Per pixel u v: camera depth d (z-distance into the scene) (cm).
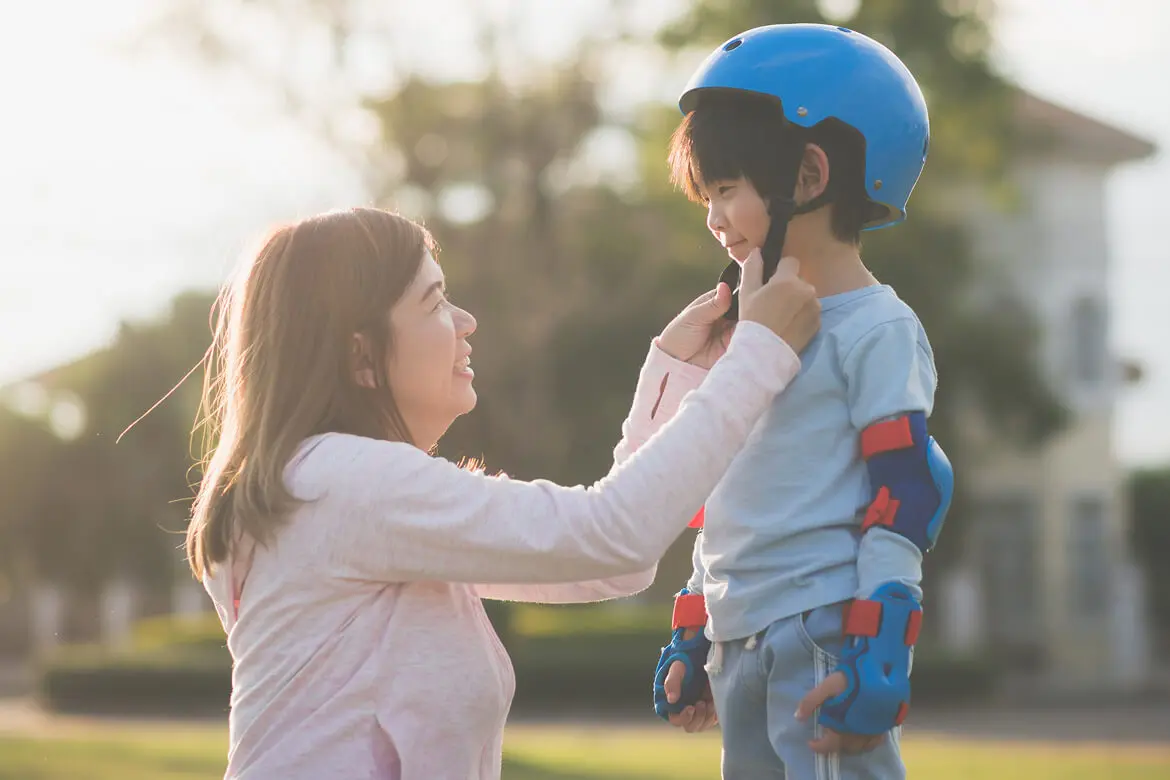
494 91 2781
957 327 3403
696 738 1927
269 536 357
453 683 356
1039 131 3800
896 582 343
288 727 353
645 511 346
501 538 345
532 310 2798
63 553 4591
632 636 3234
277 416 365
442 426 397
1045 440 3581
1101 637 3991
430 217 2777
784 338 358
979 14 3192
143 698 2959
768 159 365
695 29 2955
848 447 359
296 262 373
